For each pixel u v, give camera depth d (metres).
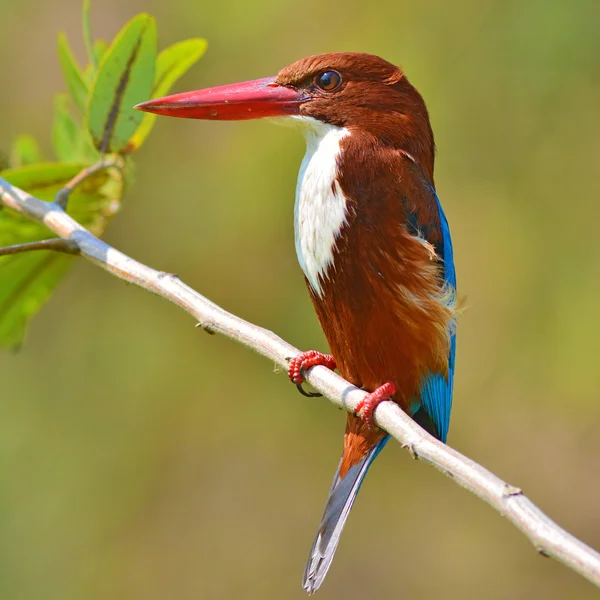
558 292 11.86
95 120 6.65
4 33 12.88
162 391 12.49
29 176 6.80
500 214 11.89
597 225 11.81
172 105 6.76
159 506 12.52
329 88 6.86
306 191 6.73
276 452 12.72
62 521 12.12
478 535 13.22
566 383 11.97
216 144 11.89
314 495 12.70
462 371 12.20
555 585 12.97
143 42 6.54
